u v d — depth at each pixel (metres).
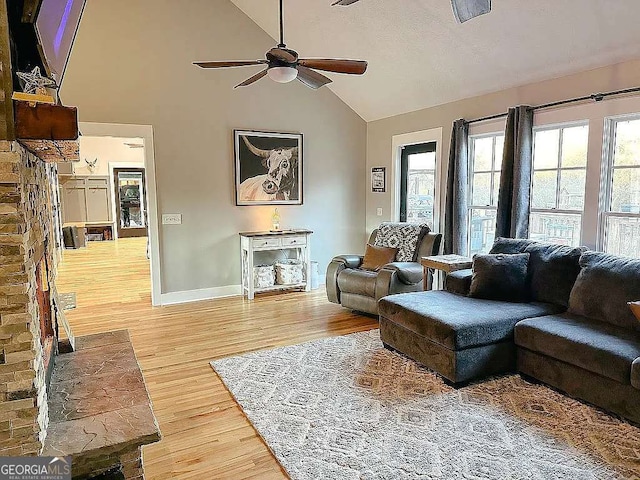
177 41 5.16
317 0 4.62
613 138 3.64
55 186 7.79
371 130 6.55
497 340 3.13
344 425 2.58
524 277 3.66
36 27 1.59
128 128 5.01
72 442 1.61
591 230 3.78
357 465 2.21
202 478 2.15
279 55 3.15
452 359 3.01
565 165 4.06
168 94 5.18
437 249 4.81
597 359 2.58
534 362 3.06
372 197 6.64
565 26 3.45
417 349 3.38
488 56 4.18
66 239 10.20
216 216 5.64
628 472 2.10
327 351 3.77
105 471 1.69
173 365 3.53
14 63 1.71
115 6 4.82
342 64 3.30
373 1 4.25
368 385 3.10
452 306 3.44
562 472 2.11
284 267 5.88
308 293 5.94
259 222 5.94
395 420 2.62
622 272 3.02
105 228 11.62
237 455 2.34
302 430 2.54
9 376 1.44
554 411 2.70
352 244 6.75
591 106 3.70
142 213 12.31
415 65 4.87
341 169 6.52
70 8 1.85
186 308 5.22
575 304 3.26
